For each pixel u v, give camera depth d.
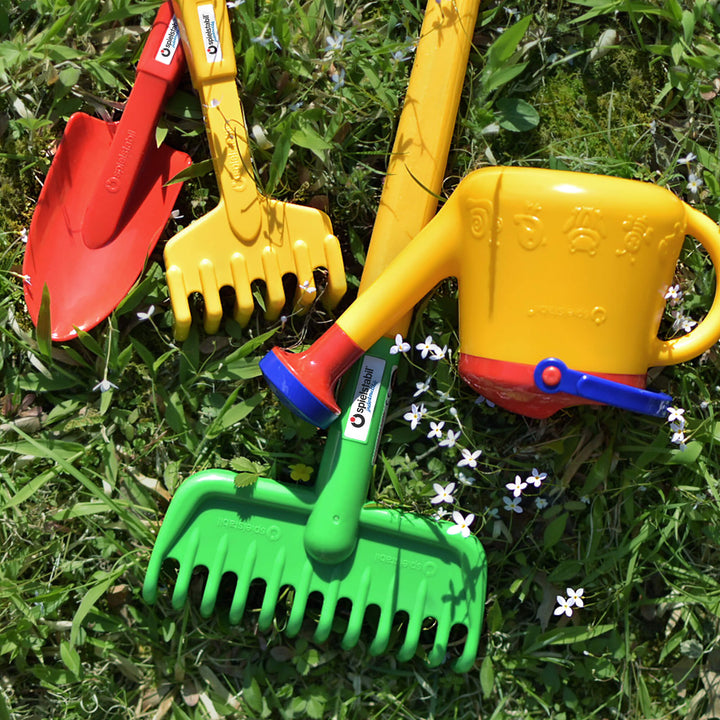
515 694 0.68
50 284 0.67
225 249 0.65
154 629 0.67
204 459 0.68
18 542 0.67
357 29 0.69
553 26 0.70
